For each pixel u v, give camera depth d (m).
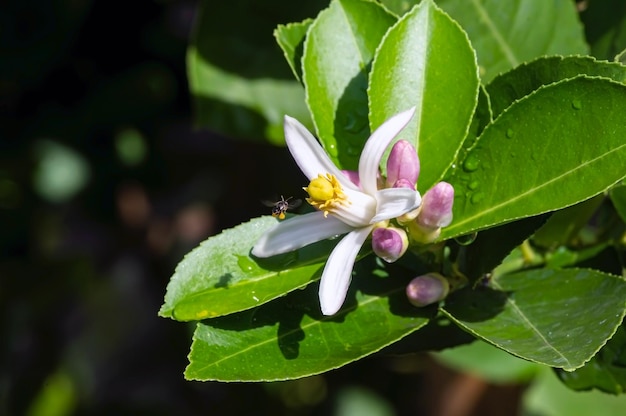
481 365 0.60
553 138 0.42
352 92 0.45
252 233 0.43
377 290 0.44
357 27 0.45
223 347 0.42
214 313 0.41
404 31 0.43
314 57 0.45
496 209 0.42
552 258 0.47
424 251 0.43
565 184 0.42
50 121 0.65
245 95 0.57
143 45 0.64
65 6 0.62
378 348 0.42
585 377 0.46
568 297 0.43
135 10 0.63
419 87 0.43
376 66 0.43
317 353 0.42
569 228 0.47
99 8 0.63
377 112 0.43
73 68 0.64
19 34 0.62
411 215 0.42
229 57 0.57
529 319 0.43
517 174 0.42
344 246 0.42
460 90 0.43
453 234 0.42
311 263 0.42
